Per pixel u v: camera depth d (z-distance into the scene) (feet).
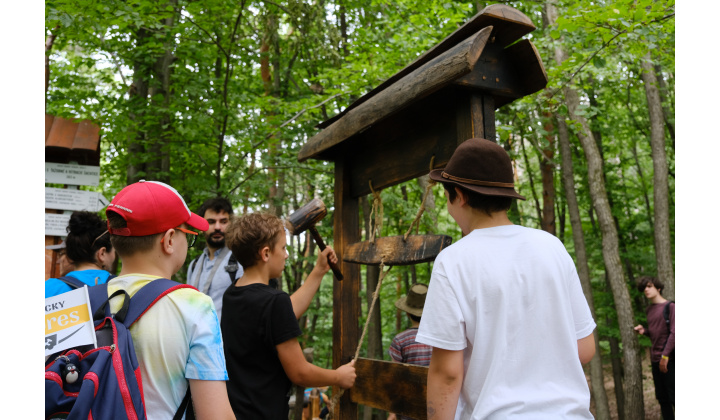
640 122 34.76
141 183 4.87
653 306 19.85
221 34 23.99
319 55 23.80
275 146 24.73
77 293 4.20
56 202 16.65
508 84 6.66
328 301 39.01
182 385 4.24
